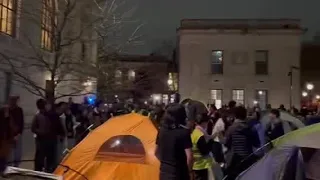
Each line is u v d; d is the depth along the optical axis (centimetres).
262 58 3662
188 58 3678
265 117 1152
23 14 1767
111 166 786
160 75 4372
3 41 1667
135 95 3556
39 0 1692
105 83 2330
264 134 1048
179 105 600
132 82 2934
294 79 3631
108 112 1666
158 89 4288
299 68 3628
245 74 3644
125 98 3241
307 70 4250
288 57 3641
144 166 780
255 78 3641
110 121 858
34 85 1501
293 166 469
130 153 798
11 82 1730
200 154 714
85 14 1981
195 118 738
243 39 3666
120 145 807
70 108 1553
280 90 3631
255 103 3384
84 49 2300
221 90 3659
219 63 3675
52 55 1702
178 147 577
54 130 991
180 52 3706
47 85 1603
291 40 3647
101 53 2280
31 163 1105
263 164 488
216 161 796
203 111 759
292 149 471
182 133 579
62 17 1636
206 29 3662
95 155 794
